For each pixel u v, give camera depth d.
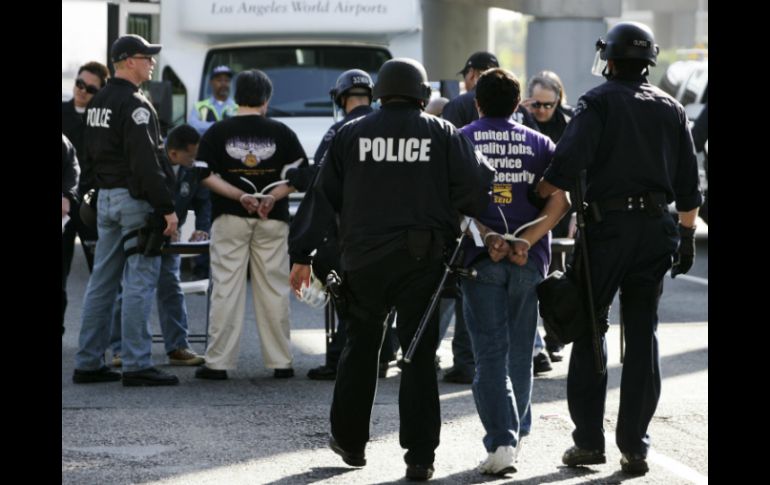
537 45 25.34
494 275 8.48
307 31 18.69
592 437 8.62
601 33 25.25
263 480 8.43
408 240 8.20
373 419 10.23
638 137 8.35
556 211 8.52
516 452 8.64
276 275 11.88
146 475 8.53
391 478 8.48
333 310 11.82
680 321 15.52
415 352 8.38
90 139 11.49
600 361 8.45
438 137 8.30
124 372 11.49
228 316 11.80
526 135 8.70
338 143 8.41
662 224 8.40
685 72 26.39
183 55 19.19
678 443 9.39
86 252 13.39
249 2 18.73
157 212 11.23
